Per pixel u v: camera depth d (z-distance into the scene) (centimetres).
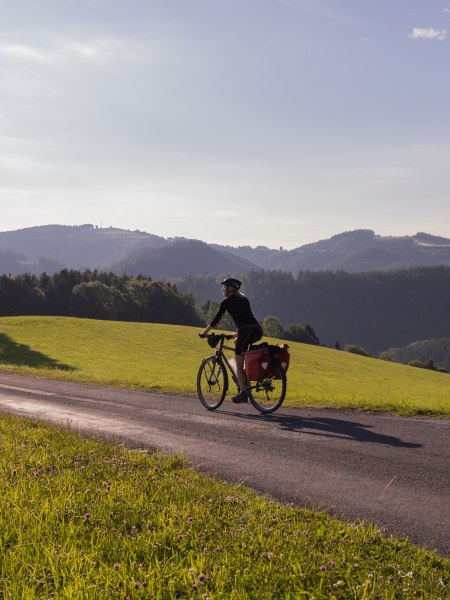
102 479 566
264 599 319
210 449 712
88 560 361
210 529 422
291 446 712
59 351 5650
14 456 657
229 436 782
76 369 4825
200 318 13212
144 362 5419
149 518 443
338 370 6159
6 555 371
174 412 995
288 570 351
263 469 615
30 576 343
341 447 699
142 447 735
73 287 12394
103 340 6347
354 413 945
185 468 615
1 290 11619
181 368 5231
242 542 396
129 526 432
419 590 331
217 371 1026
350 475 585
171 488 523
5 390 1403
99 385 1495
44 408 1098
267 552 378
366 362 7056
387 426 820
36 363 5009
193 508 462
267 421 880
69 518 444
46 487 522
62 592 322
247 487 548
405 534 434
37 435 780
